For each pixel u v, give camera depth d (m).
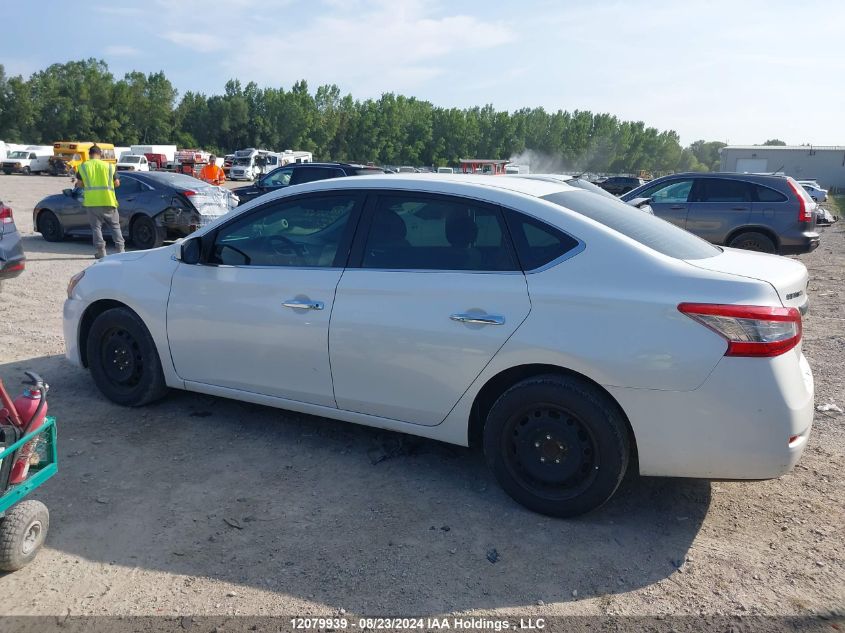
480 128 113.06
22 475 2.94
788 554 3.15
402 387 3.66
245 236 4.20
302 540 3.20
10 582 2.86
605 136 129.62
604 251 3.26
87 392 4.99
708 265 3.27
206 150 99.38
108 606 2.72
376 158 106.25
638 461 3.19
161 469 3.87
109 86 93.12
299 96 102.75
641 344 3.07
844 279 11.21
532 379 3.34
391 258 3.72
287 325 3.93
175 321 4.36
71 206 12.67
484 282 3.42
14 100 87.50
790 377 3.01
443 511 3.49
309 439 4.31
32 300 7.94
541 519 3.42
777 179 10.87
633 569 3.02
